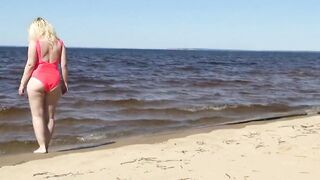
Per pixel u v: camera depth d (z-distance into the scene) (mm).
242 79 21000
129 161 4324
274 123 7184
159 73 24594
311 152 4582
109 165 4176
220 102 11539
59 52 5020
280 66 41625
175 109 9781
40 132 5043
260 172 3854
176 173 3844
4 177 3805
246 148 4910
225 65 40781
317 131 6004
